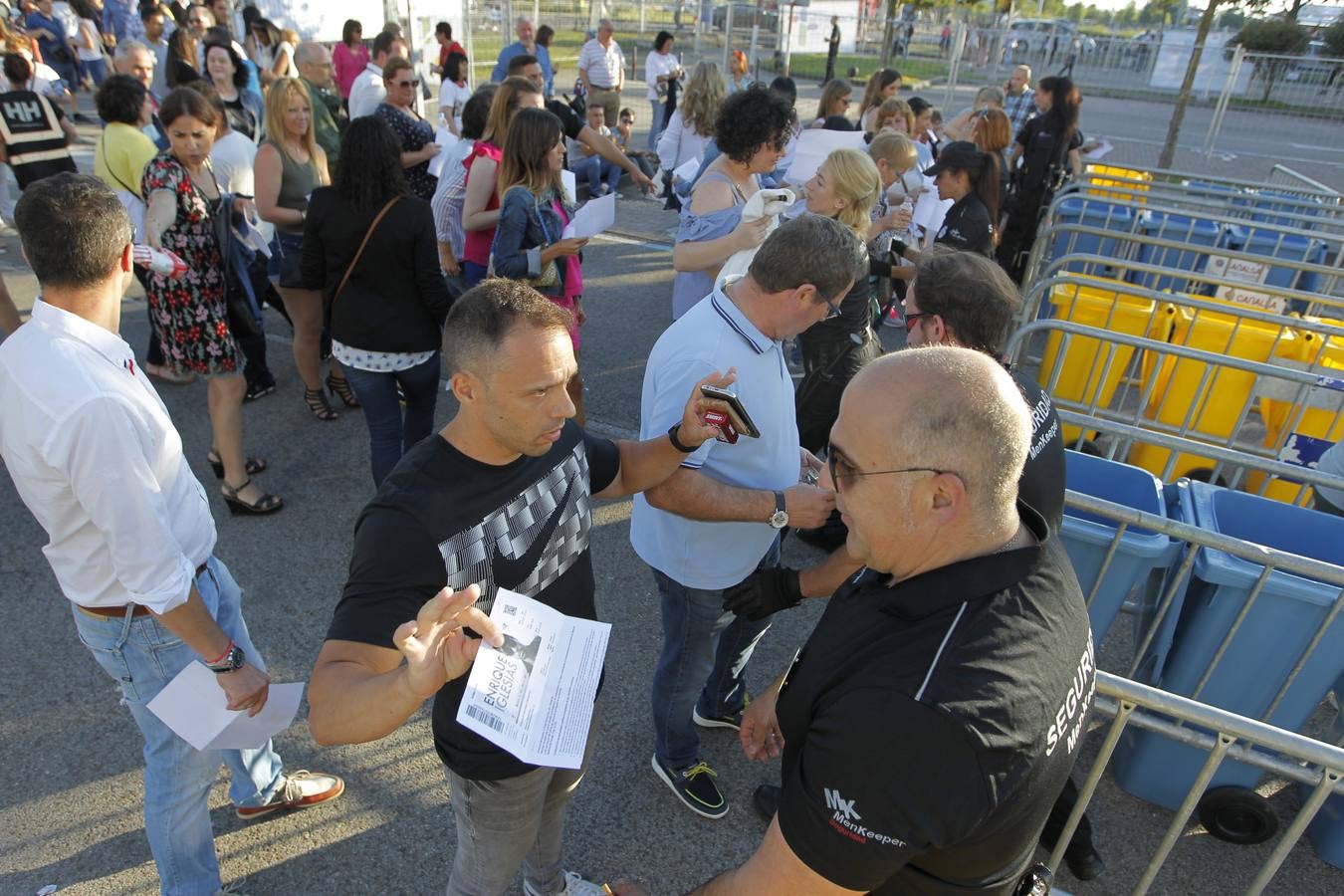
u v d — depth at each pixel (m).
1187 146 14.23
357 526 1.50
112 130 4.31
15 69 6.45
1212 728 1.62
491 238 4.43
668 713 2.55
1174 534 2.34
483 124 4.62
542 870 2.15
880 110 6.41
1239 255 5.23
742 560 2.27
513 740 1.41
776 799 2.68
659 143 7.26
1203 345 4.59
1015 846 1.12
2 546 3.84
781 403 2.19
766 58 16.83
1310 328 3.99
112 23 14.02
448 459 1.51
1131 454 4.95
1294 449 3.85
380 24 13.26
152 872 2.40
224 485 4.01
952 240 4.46
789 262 1.96
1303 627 2.35
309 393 4.93
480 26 17.17
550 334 1.42
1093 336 3.65
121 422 1.60
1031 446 1.87
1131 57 15.06
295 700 1.97
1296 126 12.88
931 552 1.18
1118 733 1.75
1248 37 13.98
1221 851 2.66
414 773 2.78
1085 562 2.57
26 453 1.60
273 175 4.41
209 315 3.63
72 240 1.61
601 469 1.85
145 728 1.97
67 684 3.07
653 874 2.50
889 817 1.03
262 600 3.54
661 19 21.31
